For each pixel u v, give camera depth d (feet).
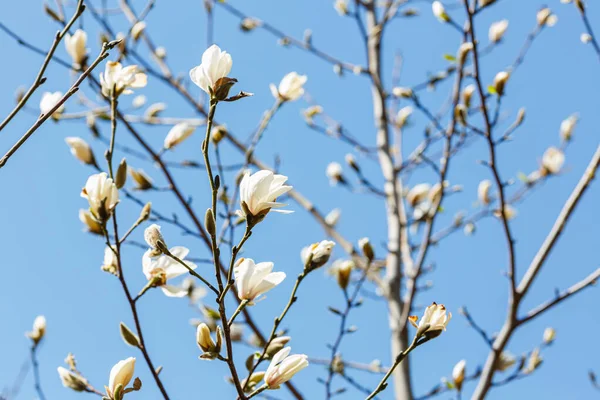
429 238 11.87
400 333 11.41
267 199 8.02
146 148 10.64
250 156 10.30
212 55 8.11
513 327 10.43
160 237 8.14
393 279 12.26
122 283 8.59
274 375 8.17
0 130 8.13
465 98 11.76
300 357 8.20
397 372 11.03
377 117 14.67
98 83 10.11
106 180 8.50
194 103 12.84
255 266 8.16
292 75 10.36
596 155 10.48
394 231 13.19
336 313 9.86
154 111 12.74
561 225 10.48
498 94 10.42
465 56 11.78
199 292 10.85
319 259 8.35
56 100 9.51
